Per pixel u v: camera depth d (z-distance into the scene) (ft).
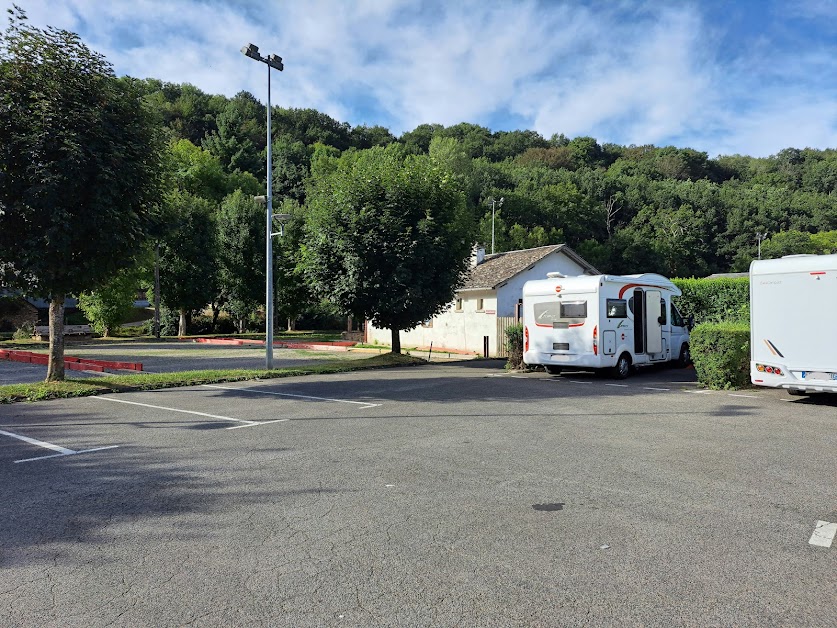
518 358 55.93
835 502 16.49
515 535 14.10
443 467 20.26
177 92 276.62
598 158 348.18
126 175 38.45
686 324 60.64
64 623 10.25
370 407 33.53
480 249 102.58
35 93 35.58
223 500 16.93
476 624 10.08
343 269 61.05
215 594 11.25
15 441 25.16
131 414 31.76
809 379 33.45
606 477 18.99
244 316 153.69
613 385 43.80
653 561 12.60
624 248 231.09
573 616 10.32
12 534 14.48
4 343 111.04
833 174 296.10
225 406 34.32
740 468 20.04
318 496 17.20
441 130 353.51
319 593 11.27
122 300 127.75
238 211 148.56
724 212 257.55
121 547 13.61
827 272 32.83
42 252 35.99
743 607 10.63
